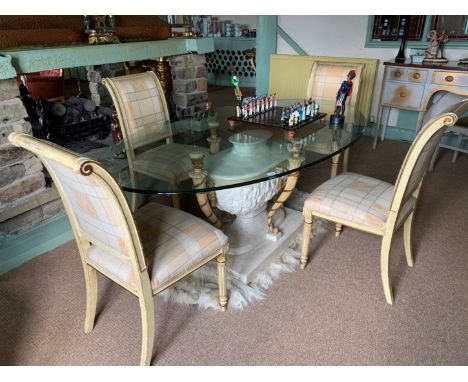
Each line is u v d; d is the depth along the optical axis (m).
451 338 1.51
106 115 3.36
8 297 1.77
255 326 1.59
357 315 1.64
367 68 3.60
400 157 3.39
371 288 1.79
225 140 1.98
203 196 1.89
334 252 2.07
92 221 1.24
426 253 2.04
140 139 2.08
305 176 3.02
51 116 3.01
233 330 1.57
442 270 1.91
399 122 3.89
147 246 1.38
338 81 2.65
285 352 1.47
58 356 1.47
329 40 4.03
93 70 3.81
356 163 3.27
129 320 1.63
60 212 2.21
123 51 2.54
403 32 3.40
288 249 2.08
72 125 3.11
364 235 2.22
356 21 3.80
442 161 3.25
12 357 1.46
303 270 1.93
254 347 1.49
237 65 6.45
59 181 1.23
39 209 2.09
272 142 1.91
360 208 1.64
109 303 1.73
